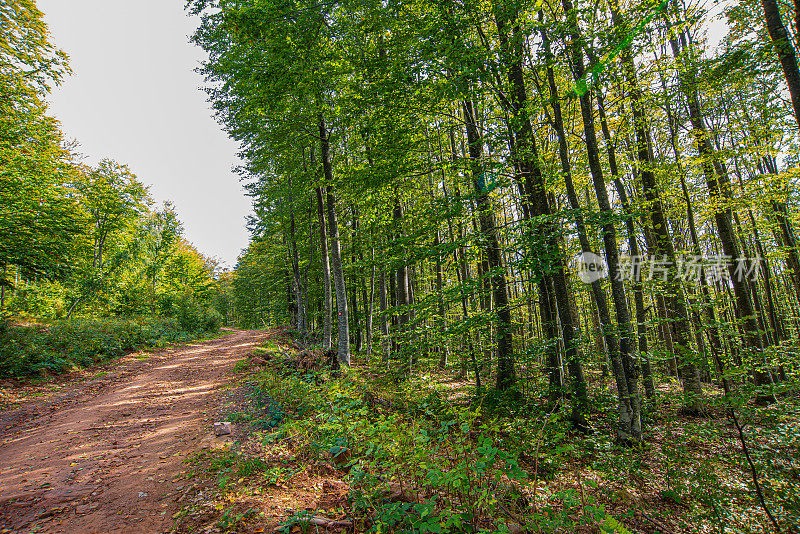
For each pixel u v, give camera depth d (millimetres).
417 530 3049
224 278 57750
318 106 12609
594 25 7301
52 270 13820
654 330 12914
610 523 2910
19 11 12758
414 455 3498
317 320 31438
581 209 6941
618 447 6250
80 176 23516
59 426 7215
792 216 11117
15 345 11617
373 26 9930
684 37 10516
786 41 4934
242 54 12023
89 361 13711
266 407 7430
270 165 18688
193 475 4719
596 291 7695
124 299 25750
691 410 8422
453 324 8609
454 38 7938
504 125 9188
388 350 15953
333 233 14102
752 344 10156
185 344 23078
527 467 5266
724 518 4668
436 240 12195
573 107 10070
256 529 3424
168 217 39844
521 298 9828
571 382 8008
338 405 6594
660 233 10164
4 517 3910
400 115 9344
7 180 12805
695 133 10125
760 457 5375
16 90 13391
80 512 3988
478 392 8984
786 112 8969
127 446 6047
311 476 4641
